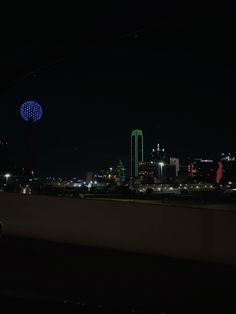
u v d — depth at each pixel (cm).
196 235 1131
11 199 1419
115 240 1242
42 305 656
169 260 1104
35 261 1017
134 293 757
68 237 1313
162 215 1188
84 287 787
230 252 1075
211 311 649
